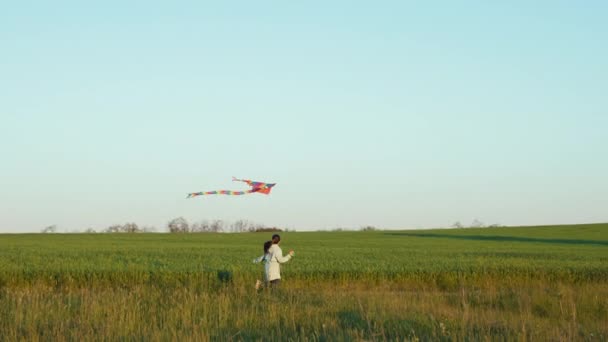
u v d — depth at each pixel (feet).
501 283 95.09
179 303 55.26
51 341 42.68
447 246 189.26
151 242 219.00
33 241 224.12
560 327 50.11
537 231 327.67
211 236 295.28
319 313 52.42
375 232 355.15
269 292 65.67
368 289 88.43
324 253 142.92
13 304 54.24
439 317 50.62
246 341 43.16
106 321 48.42
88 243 205.36
